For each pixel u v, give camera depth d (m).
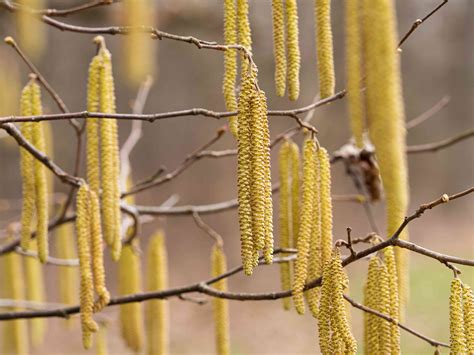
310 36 2.62
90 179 0.68
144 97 0.84
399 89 0.61
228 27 0.65
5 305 0.80
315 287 0.65
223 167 3.03
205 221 2.87
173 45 2.92
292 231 0.68
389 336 0.64
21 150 0.69
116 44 2.34
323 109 2.99
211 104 3.04
